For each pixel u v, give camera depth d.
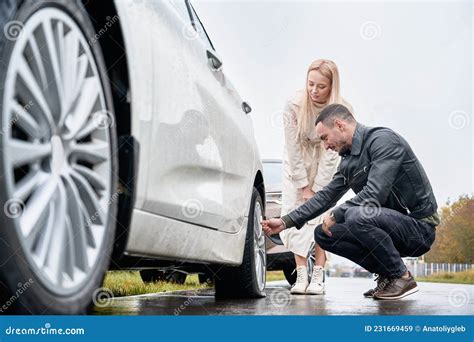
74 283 1.42
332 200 3.34
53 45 1.38
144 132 1.70
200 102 2.24
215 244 2.44
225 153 2.56
